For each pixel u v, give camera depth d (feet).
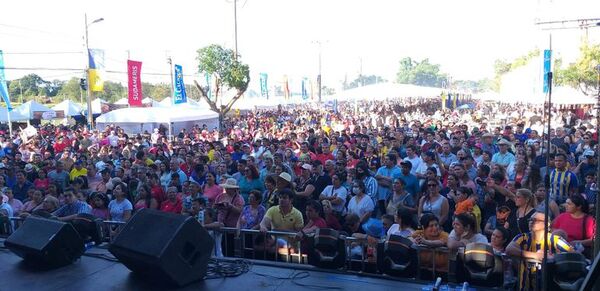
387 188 27.78
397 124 71.97
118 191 26.94
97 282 16.98
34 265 18.88
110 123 78.48
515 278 16.44
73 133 73.56
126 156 45.24
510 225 20.86
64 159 40.81
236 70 87.25
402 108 140.36
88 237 21.40
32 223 19.43
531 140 39.99
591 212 19.30
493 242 17.90
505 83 66.59
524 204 20.31
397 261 16.92
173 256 15.84
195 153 42.50
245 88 90.68
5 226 25.77
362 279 16.92
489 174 26.78
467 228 17.37
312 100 176.65
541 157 29.30
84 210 26.76
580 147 40.65
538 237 16.83
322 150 42.39
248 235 21.27
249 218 23.20
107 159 44.04
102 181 34.17
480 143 40.16
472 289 15.64
